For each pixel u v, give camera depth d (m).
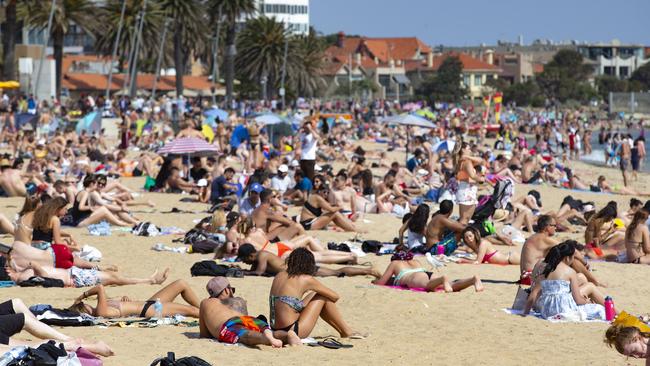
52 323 31.91
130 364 26.83
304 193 72.44
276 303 30.95
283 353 29.22
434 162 84.81
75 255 45.34
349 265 47.50
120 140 135.38
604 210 52.44
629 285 45.09
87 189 59.12
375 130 195.00
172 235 56.84
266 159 93.88
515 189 94.88
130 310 34.00
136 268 45.94
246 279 42.88
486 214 56.88
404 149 151.00
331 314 31.75
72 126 148.38
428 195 79.19
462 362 29.20
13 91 190.50
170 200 75.12
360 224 63.81
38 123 139.25
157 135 132.62
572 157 176.88
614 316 36.34
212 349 29.39
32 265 39.75
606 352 31.09
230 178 71.75
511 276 46.00
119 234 57.00
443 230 50.88
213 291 31.58
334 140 139.50
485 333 33.72
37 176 77.25
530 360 29.78
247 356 28.62
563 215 67.62
